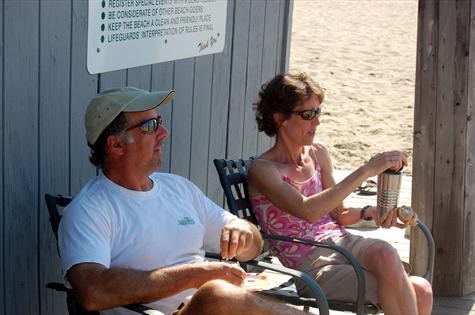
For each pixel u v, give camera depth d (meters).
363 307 4.23
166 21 5.21
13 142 4.02
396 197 4.58
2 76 3.91
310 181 4.72
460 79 5.96
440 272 6.16
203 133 6.00
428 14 5.94
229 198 4.68
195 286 3.50
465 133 6.04
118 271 3.43
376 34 18.61
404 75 15.28
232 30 6.24
